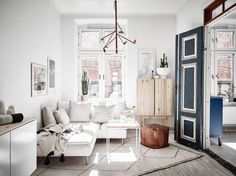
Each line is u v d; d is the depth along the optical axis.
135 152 4.02
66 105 5.29
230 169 3.23
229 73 6.18
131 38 5.86
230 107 5.73
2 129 1.98
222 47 6.13
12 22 3.11
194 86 4.38
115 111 5.19
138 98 5.47
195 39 4.33
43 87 4.38
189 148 4.33
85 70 6.13
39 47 4.18
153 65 5.84
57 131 3.68
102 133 4.55
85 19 5.83
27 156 2.39
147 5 5.23
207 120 4.25
